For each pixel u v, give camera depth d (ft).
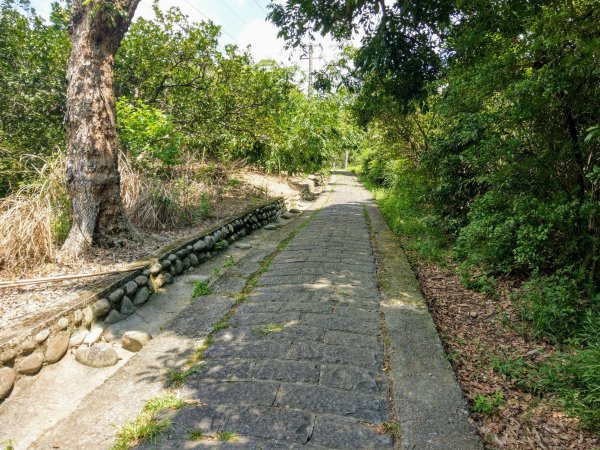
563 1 9.12
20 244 11.05
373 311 10.47
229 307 10.83
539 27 8.64
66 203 13.69
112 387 7.10
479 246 13.38
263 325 9.57
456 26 15.83
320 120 42.32
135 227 15.30
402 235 21.70
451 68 14.94
